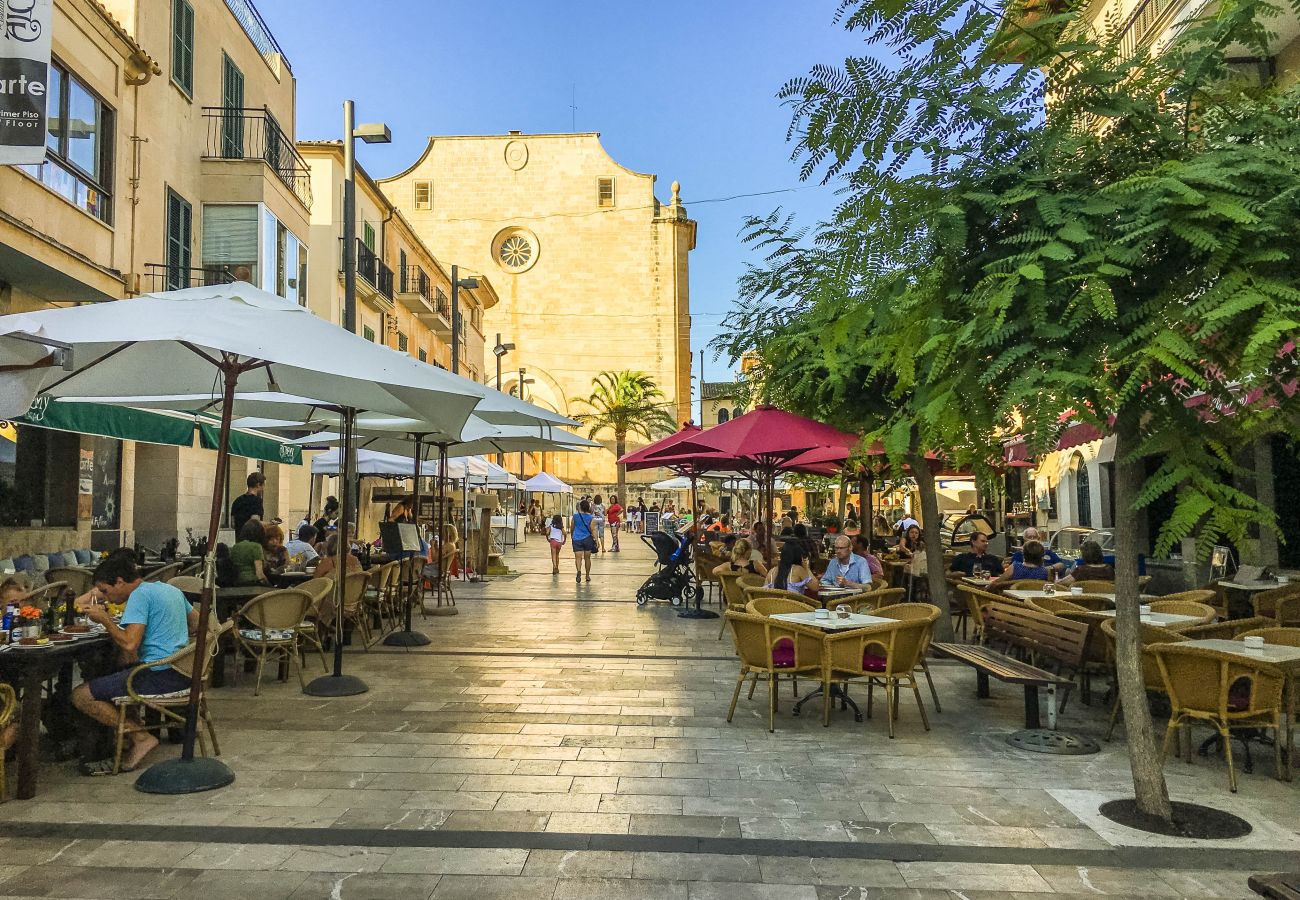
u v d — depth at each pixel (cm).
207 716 584
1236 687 593
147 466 1581
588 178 5738
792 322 921
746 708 749
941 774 563
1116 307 383
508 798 508
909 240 429
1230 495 376
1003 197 408
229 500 1841
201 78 1738
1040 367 378
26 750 503
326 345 543
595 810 490
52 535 1269
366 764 573
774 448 884
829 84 411
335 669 816
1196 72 408
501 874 405
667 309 5688
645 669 916
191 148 1670
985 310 402
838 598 909
